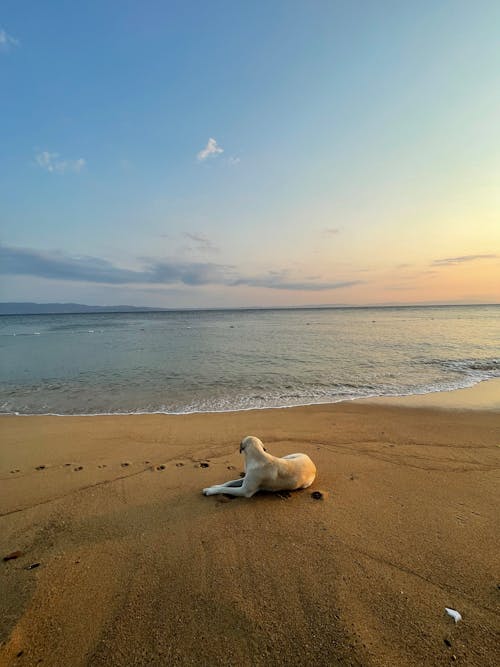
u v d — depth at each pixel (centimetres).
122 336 3244
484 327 3672
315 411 855
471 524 358
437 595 262
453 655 214
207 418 796
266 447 602
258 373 1379
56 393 1077
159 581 279
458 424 739
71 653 217
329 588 270
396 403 934
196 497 421
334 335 2986
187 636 229
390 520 366
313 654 215
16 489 445
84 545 327
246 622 239
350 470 502
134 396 1036
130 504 405
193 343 2505
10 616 243
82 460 545
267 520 368
